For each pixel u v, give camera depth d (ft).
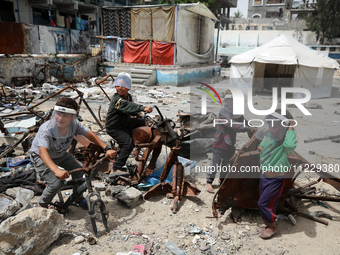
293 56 44.98
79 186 11.21
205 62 69.51
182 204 13.19
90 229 11.06
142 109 12.98
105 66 60.80
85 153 16.02
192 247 10.27
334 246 10.48
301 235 11.10
